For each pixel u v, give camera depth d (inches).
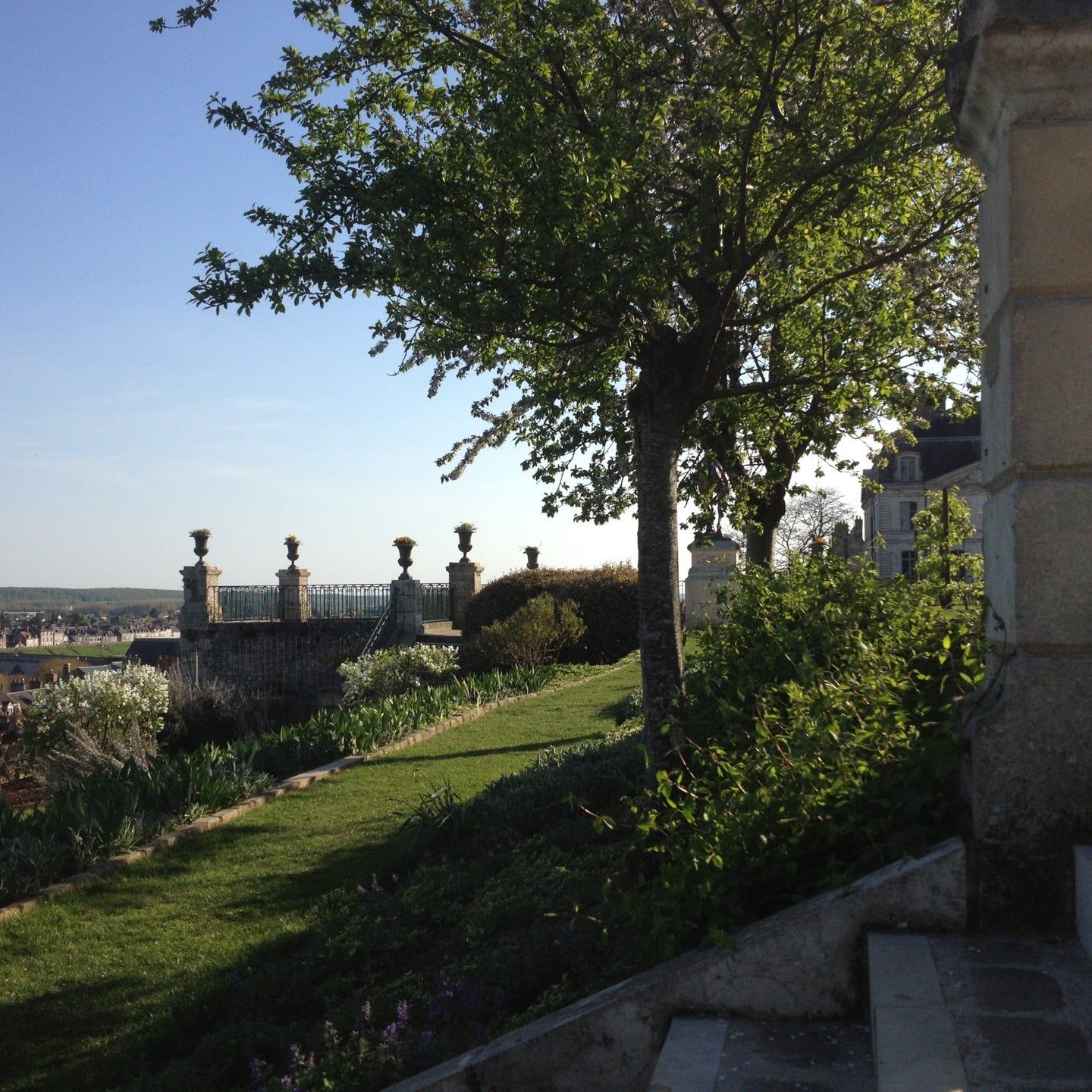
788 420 315.0
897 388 300.5
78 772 467.2
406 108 241.4
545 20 212.4
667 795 163.9
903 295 270.1
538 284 206.1
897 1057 94.7
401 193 208.5
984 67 125.3
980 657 158.9
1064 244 123.7
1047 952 116.2
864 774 142.7
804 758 147.3
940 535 359.3
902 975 110.8
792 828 143.8
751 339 253.9
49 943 246.1
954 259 257.9
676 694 213.3
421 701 561.3
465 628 993.5
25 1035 199.3
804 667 177.3
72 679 598.9
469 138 221.1
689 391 217.9
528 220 202.2
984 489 145.9
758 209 230.1
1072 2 120.6
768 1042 117.5
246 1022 191.0
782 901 140.9
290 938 231.0
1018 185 125.0
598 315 211.8
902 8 215.0
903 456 1732.3
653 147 222.2
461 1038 162.7
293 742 451.2
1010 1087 89.6
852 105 218.1
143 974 221.9
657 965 139.0
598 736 454.0
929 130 209.5
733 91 222.5
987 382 143.2
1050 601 123.8
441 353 238.1
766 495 350.9
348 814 341.7
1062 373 124.0
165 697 639.8
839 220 238.2
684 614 795.4
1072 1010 102.5
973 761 127.3
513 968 177.5
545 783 299.1
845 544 375.6
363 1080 156.6
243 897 268.1
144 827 323.0
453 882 244.1
